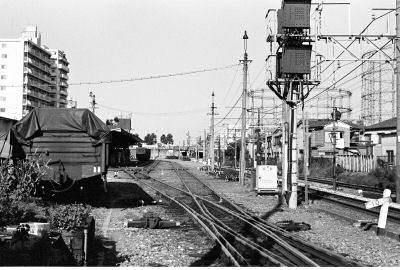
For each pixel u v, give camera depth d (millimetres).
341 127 67750
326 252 10906
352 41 20953
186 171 63031
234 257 10008
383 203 14734
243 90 38281
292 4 21297
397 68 20516
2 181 12773
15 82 109938
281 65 22906
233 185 38625
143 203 22547
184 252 11430
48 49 136750
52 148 19203
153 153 173375
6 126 30875
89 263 9617
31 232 9117
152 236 13727
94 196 22438
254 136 63031
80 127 19312
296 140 22922
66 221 10742
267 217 18969
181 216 18422
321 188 34125
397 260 10766
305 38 21953
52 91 135500
